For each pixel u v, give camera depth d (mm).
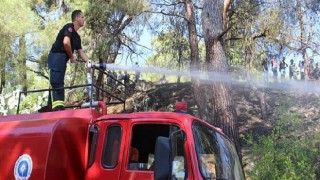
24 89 19109
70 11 19109
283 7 12969
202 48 20062
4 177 5395
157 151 4383
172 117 4992
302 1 13047
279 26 12961
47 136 5246
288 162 10078
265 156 10375
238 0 15305
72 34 6785
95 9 18219
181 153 4773
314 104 18938
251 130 19828
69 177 5262
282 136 11609
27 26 17656
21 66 18547
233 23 14258
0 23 17344
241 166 5879
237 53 17969
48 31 18531
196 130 5008
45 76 20172
